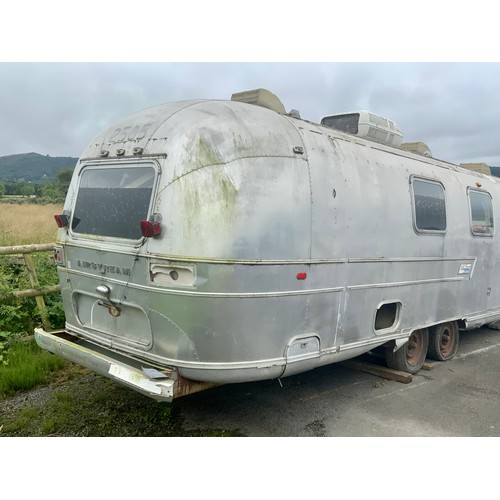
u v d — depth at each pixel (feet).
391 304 18.11
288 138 13.64
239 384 18.06
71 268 14.92
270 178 12.74
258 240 12.32
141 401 15.88
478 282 23.59
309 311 13.92
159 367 12.48
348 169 15.33
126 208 13.07
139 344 13.19
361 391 18.06
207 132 12.30
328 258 14.39
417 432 14.76
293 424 14.96
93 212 14.19
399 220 17.52
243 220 12.09
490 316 25.12
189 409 15.66
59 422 14.25
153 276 12.26
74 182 15.16
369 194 16.06
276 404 16.42
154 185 12.34
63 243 15.06
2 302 20.29
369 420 15.52
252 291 12.30
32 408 15.15
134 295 12.86
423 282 19.30
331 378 19.33
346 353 15.64
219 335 12.09
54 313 21.53
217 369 12.24
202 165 11.97
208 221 11.76
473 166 28.22
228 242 11.85
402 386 18.88
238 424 14.78
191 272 11.78
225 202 11.89
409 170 18.56
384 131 19.89
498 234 25.04
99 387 16.96
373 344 16.88
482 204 23.72
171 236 11.89
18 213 55.36
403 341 18.56
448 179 21.22
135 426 14.30
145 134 13.15
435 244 19.83
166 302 12.10
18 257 23.11
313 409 16.15
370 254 16.16
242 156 12.38
